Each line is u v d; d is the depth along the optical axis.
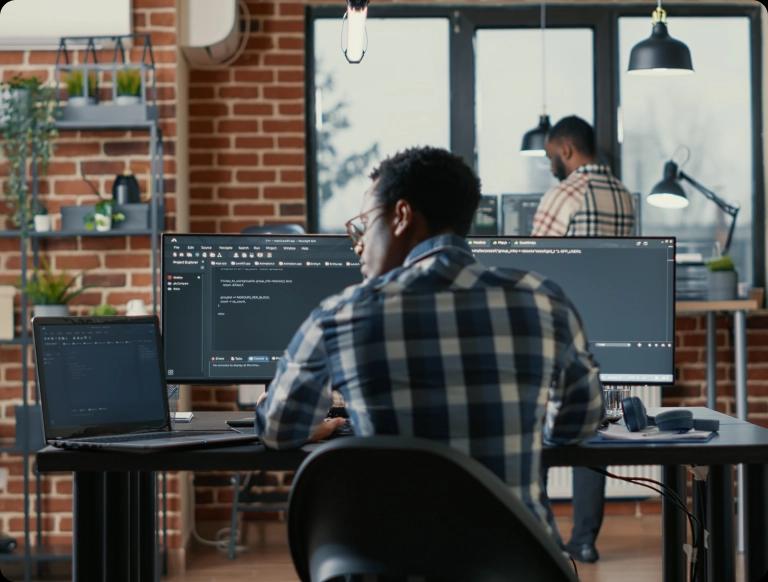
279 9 5.06
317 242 2.46
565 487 5.06
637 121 5.21
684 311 4.86
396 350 1.64
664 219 5.20
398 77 5.21
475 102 5.20
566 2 5.17
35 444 4.30
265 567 4.36
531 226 5.17
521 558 1.45
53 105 4.34
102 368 2.25
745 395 4.69
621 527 4.92
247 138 5.05
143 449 1.97
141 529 2.61
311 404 1.84
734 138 5.22
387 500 1.47
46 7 4.44
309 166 5.19
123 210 4.40
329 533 1.53
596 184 4.20
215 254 2.44
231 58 5.05
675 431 2.18
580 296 2.51
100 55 4.55
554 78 5.21
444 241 1.76
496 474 1.63
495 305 1.67
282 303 2.45
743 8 5.20
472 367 1.63
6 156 4.34
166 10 4.53
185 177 4.89
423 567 1.47
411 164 1.80
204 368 2.43
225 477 4.95
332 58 5.20
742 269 5.23
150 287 4.51
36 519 4.55
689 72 4.58
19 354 4.52
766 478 2.09
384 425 1.63
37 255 4.52
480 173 5.21
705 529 2.68
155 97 4.49
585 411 1.86
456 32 5.19
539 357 1.68
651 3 5.18
